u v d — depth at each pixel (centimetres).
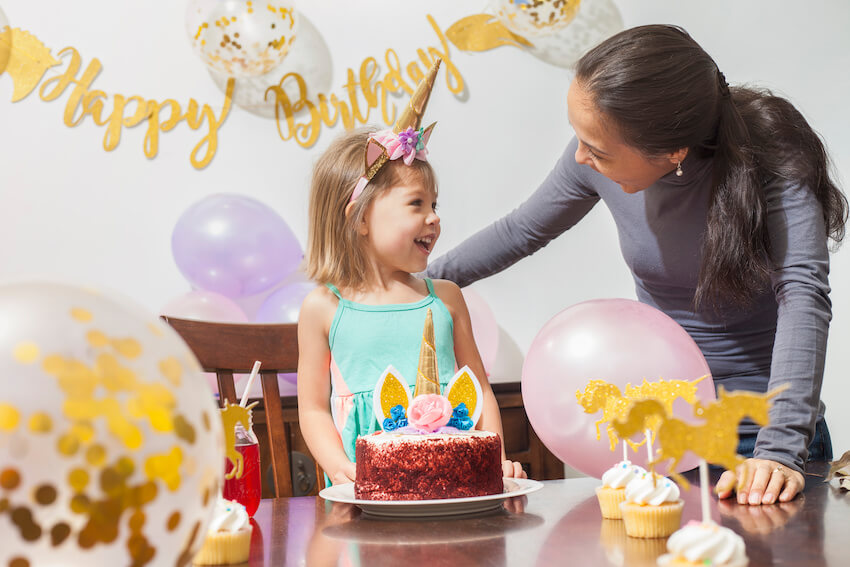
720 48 296
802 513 84
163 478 49
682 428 64
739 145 120
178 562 52
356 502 92
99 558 47
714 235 121
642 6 293
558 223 161
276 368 143
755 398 64
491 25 287
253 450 93
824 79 300
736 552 63
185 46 271
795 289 115
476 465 96
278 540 82
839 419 292
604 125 118
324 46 279
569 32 289
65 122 265
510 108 288
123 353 50
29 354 47
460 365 161
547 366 117
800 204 119
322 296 153
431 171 154
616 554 70
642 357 111
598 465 115
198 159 271
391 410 109
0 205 262
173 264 269
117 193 267
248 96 274
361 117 280
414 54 284
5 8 262
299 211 276
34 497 45
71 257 265
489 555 71
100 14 268
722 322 140
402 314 152
